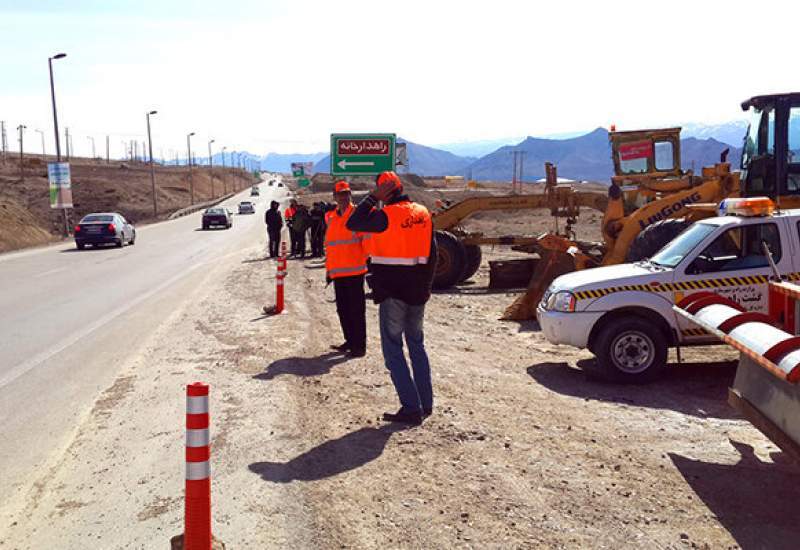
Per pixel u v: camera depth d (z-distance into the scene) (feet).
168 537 14.23
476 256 61.87
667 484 16.76
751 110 41.73
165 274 66.39
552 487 16.49
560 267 43.21
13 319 41.27
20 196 258.37
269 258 82.53
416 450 18.79
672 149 52.01
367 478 16.89
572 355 31.58
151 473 17.65
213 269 70.44
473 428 20.62
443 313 43.93
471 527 14.43
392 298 20.67
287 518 14.76
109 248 105.60
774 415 15.28
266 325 37.35
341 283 29.91
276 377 26.32
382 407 22.71
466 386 25.66
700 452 18.97
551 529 14.40
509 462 18.04
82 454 19.30
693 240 27.58
